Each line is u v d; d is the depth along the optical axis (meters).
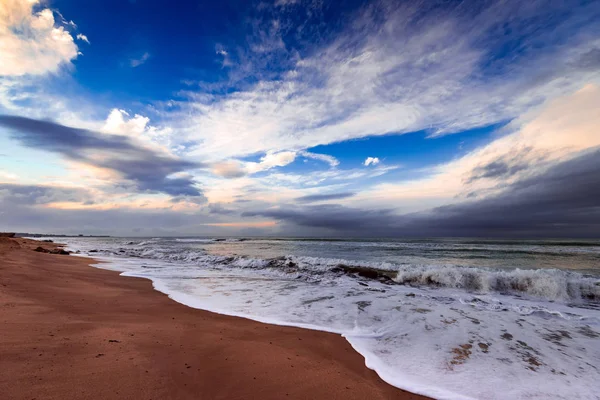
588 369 4.13
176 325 5.51
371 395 3.28
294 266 15.45
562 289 9.05
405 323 6.17
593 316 6.98
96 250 29.70
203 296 8.60
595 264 16.27
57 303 6.42
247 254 24.36
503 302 8.36
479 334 5.53
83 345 3.99
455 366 4.16
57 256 18.84
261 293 9.15
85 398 2.67
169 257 22.23
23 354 3.48
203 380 3.33
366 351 4.64
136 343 4.26
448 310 7.30
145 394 2.87
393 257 20.69
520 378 3.83
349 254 23.34
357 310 7.18
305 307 7.44
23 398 2.56
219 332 5.21
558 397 3.39
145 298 8.00
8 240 22.52
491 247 29.98
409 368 4.06
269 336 5.14
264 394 3.13
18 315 5.12
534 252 24.00
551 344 5.08
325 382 3.51
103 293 8.22
